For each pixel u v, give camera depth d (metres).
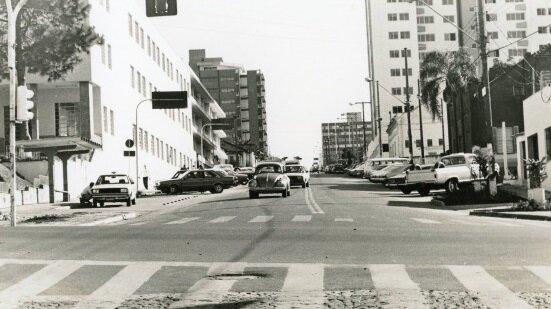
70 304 7.52
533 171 23.53
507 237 13.60
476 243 12.56
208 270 9.73
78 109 45.78
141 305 7.43
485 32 28.67
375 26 134.62
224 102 184.75
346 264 10.10
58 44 35.91
